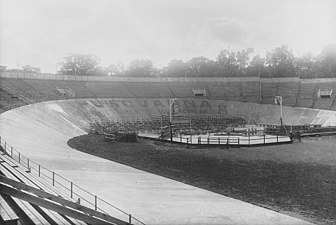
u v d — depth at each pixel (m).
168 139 42.88
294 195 17.72
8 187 11.21
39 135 36.75
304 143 39.75
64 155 28.25
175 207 15.48
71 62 132.25
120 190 18.05
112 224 11.27
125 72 146.88
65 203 12.13
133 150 34.47
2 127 32.38
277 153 32.06
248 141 39.12
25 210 11.63
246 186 19.69
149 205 15.66
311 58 125.62
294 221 13.86
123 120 62.78
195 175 22.69
